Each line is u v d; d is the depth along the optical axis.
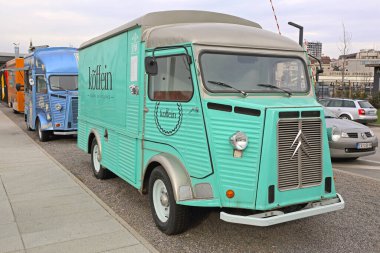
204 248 4.66
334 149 9.84
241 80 4.77
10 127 17.34
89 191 6.82
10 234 4.93
